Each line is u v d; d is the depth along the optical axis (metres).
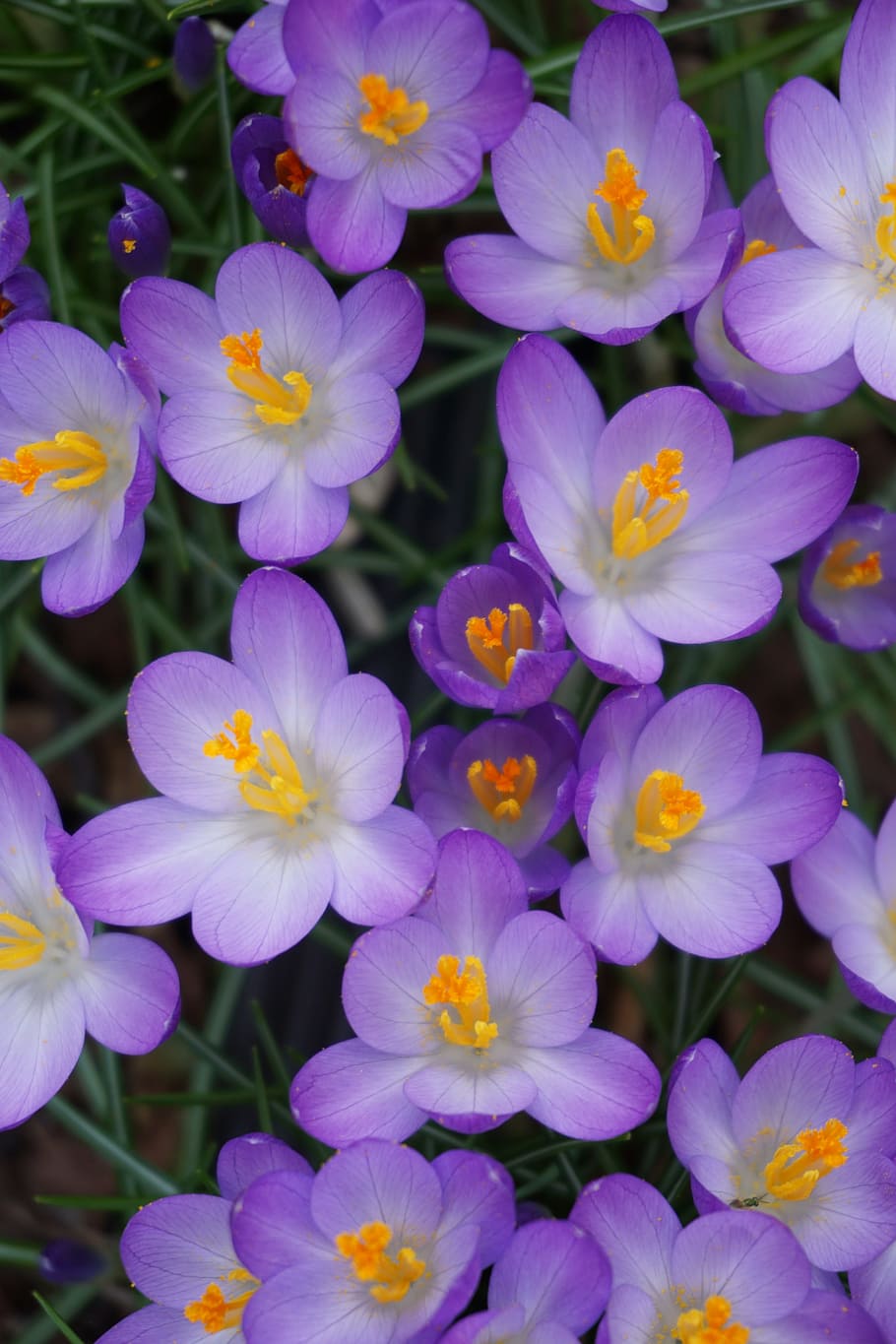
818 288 0.71
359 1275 0.65
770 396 0.71
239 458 0.70
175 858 0.68
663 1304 0.66
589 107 0.71
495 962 0.67
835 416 0.81
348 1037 0.77
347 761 0.68
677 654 0.76
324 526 0.70
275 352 0.70
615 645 0.69
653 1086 0.66
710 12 0.74
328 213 0.69
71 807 0.82
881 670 0.78
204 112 0.75
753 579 0.70
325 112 0.69
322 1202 0.65
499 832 0.69
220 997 0.75
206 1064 0.75
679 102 0.70
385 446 0.69
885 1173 0.67
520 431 0.69
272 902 0.68
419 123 0.69
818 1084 0.67
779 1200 0.68
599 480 0.70
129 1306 0.75
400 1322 0.66
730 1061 0.67
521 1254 0.65
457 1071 0.67
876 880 0.71
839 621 0.73
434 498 0.81
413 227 0.81
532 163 0.71
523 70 0.69
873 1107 0.67
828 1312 0.66
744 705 0.68
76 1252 0.73
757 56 0.75
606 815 0.68
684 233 0.71
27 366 0.70
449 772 0.69
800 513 0.70
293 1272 0.65
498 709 0.67
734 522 0.70
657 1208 0.66
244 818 0.68
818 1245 0.67
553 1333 0.65
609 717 0.68
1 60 0.75
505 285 0.71
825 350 0.70
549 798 0.69
